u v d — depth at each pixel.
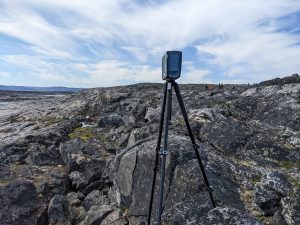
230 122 17.91
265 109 22.47
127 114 39.06
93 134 32.69
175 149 13.69
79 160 22.53
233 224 8.81
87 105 51.59
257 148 15.83
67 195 18.88
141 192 13.92
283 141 17.62
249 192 12.43
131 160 14.69
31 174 20.83
